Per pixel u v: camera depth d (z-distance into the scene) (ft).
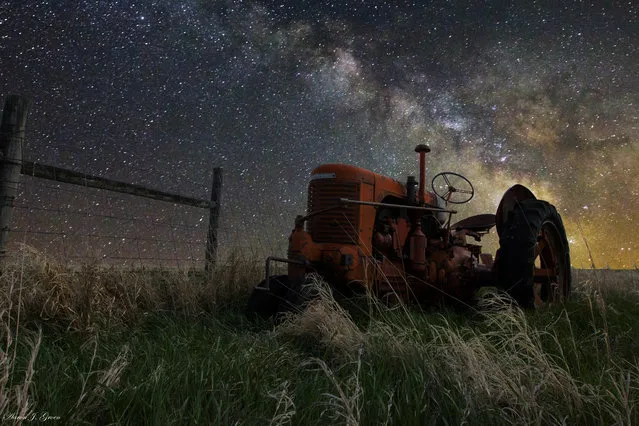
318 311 9.62
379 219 13.75
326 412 5.69
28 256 10.32
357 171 13.00
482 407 5.83
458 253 15.65
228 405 5.40
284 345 8.37
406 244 14.53
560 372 6.81
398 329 9.04
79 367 6.89
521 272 13.33
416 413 5.48
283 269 17.35
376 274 12.88
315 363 7.86
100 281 11.03
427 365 6.82
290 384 6.63
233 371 6.64
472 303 15.31
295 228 12.45
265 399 5.83
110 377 5.96
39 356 6.78
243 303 13.98
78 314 9.68
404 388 6.03
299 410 5.68
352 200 12.34
